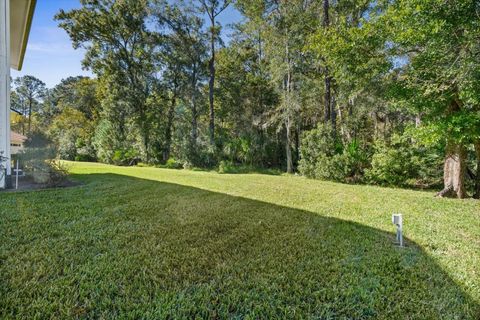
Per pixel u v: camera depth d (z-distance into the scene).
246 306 1.99
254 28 14.98
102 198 5.76
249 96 19.98
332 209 5.36
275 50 13.88
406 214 5.05
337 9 11.68
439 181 9.16
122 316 1.82
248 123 19.20
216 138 17.88
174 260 2.72
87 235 3.37
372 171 9.89
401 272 2.59
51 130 25.22
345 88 9.45
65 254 2.78
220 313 1.91
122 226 3.79
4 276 2.29
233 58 20.61
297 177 12.10
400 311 1.96
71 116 26.89
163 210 4.84
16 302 1.94
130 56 20.38
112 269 2.48
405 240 3.55
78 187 7.20
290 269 2.59
